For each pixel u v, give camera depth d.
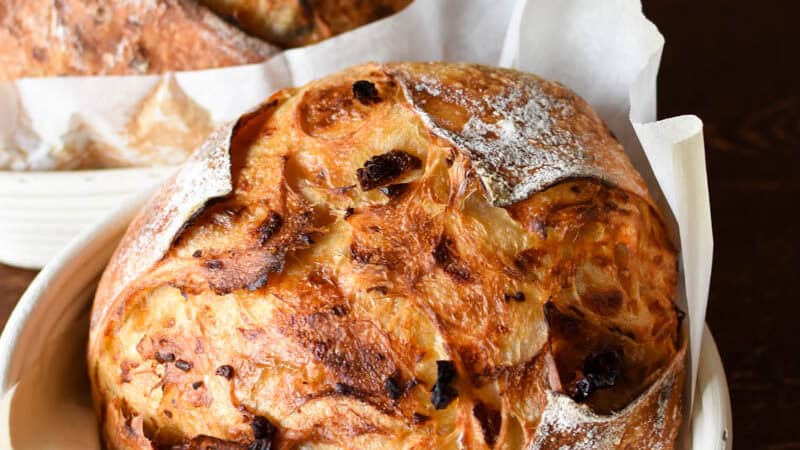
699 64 0.88
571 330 0.51
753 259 0.74
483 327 0.51
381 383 0.51
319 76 0.69
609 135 0.58
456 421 0.50
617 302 0.52
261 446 0.51
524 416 0.50
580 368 0.51
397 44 0.69
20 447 0.53
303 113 0.55
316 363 0.51
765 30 0.92
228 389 0.51
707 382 0.55
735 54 0.89
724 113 0.84
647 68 0.61
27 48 0.69
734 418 0.67
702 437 0.54
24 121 0.70
